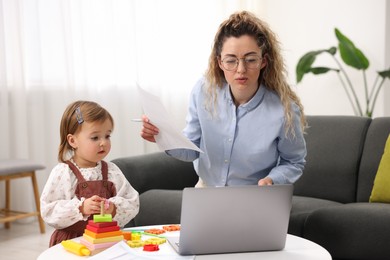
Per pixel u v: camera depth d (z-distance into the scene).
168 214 2.46
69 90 3.93
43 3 3.81
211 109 2.01
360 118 2.89
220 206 1.46
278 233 1.53
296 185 2.92
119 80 4.26
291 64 5.02
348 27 4.67
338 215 2.26
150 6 4.42
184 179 2.94
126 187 1.94
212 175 2.08
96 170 1.91
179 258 1.47
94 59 4.08
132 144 4.34
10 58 3.71
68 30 3.91
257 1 5.11
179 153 2.02
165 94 4.59
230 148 2.00
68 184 1.84
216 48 1.94
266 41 1.89
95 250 1.51
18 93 3.72
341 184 2.81
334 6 4.73
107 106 4.18
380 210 2.20
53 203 1.76
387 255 2.14
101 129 1.87
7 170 3.36
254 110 1.97
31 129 3.83
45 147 3.90
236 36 1.83
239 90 1.86
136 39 4.35
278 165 2.06
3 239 3.48
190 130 2.09
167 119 1.71
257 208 1.48
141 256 1.48
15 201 3.85
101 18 4.11
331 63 4.80
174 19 4.62
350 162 2.80
